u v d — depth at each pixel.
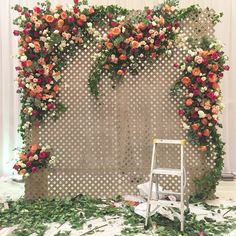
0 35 5.03
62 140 3.76
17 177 4.89
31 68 3.56
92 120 3.77
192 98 3.66
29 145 3.72
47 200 3.65
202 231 2.76
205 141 3.73
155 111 3.78
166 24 3.65
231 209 3.42
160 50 3.70
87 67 3.73
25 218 3.09
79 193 3.78
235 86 5.16
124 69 3.73
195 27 3.72
